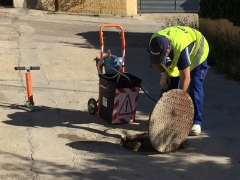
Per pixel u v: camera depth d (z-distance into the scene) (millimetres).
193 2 24016
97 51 12602
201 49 7375
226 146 7336
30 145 7172
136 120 8109
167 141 7066
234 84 10102
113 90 7758
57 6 21703
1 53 11781
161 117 6945
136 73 10852
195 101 7570
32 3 21922
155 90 9672
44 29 16000
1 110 8305
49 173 6531
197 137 7598
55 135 7496
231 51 11477
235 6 11875
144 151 7199
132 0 22344
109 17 21125
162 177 6547
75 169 6641
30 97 8367
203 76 7574
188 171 6691
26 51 12148
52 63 11203
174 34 7066
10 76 10109
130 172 6629
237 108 8781
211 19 13102
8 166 6637
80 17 20391
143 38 15359
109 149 7176
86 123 7934
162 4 23641
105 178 6484
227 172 6684
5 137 7352
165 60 7008
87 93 9328
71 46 13031
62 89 9508
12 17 18672
